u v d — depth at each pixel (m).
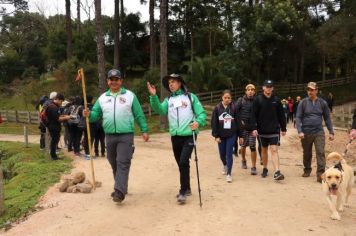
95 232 6.09
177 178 9.56
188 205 7.30
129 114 7.24
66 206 7.32
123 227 6.26
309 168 9.71
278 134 9.27
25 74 46.56
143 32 47.47
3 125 29.20
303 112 9.39
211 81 36.19
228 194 8.03
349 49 37.94
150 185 8.85
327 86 47.09
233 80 37.97
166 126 22.98
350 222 6.46
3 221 6.97
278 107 9.17
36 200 7.89
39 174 10.20
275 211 6.97
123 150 7.25
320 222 6.45
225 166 9.90
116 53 37.69
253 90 10.41
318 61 50.91
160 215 6.78
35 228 6.35
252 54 38.22
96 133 12.53
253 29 38.62
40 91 38.16
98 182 8.71
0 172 7.51
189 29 42.72
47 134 12.47
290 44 41.66
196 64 36.44
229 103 9.34
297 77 49.22
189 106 7.32
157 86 31.78
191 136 7.34
